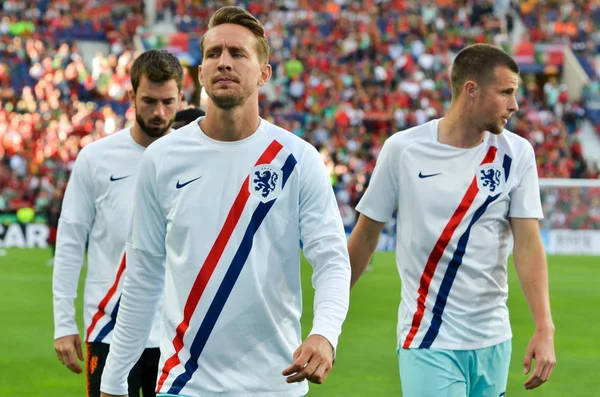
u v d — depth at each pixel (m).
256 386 6.93
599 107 72.06
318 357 6.43
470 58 8.92
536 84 77.81
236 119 6.95
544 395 17.09
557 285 35.97
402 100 68.19
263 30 7.02
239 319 6.90
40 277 35.75
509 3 81.00
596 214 52.97
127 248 7.45
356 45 72.81
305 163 7.03
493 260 9.01
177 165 7.04
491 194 8.98
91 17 72.38
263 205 6.95
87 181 9.79
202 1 76.62
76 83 65.25
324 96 67.94
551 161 65.12
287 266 7.02
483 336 8.91
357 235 9.59
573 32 78.06
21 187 54.19
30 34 68.94
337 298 6.74
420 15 77.62
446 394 8.83
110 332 9.63
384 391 17.11
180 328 6.96
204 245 6.94
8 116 60.47
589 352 21.78
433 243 9.00
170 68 9.47
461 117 9.05
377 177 9.40
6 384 17.38
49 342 22.05
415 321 9.02
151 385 9.66
